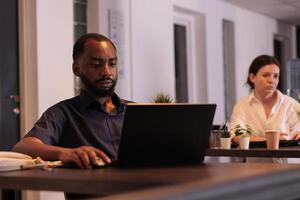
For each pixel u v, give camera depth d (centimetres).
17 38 408
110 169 162
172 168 161
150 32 545
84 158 166
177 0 593
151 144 170
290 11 770
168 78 571
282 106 339
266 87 338
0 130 390
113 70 220
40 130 204
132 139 167
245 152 265
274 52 859
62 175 147
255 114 341
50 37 418
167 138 172
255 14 767
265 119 337
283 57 878
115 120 219
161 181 127
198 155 180
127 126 165
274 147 273
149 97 540
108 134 215
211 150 275
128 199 88
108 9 491
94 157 167
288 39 880
